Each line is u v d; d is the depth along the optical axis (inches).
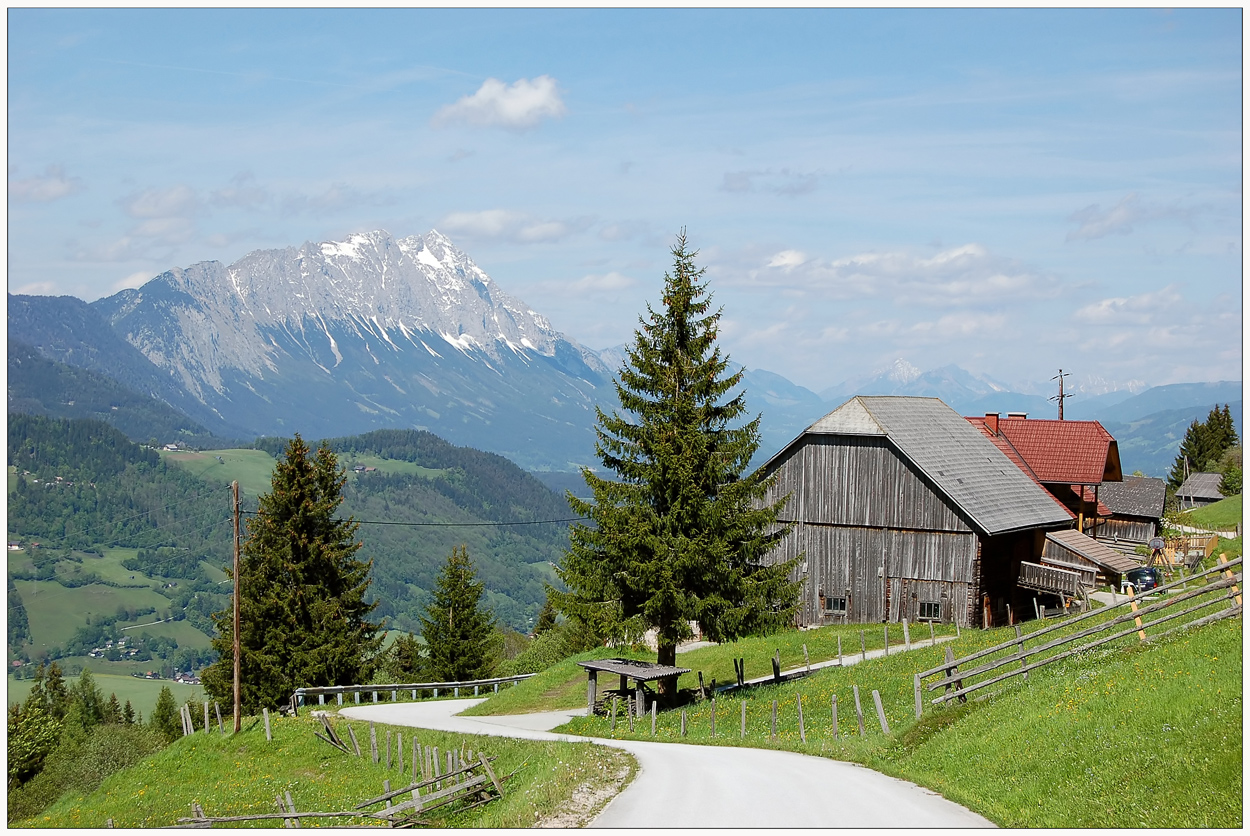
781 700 1504.7
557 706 1926.7
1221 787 711.7
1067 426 3041.3
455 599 3191.4
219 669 2491.4
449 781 1254.9
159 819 1411.2
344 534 2593.5
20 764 2401.6
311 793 1435.8
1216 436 6510.8
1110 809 733.9
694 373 1685.5
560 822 885.2
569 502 1708.9
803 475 2367.1
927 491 2244.1
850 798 871.7
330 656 2427.4
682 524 1647.4
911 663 1555.1
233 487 1911.9
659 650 1732.3
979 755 931.3
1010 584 2306.8
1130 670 996.6
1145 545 3297.2
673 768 1077.1
